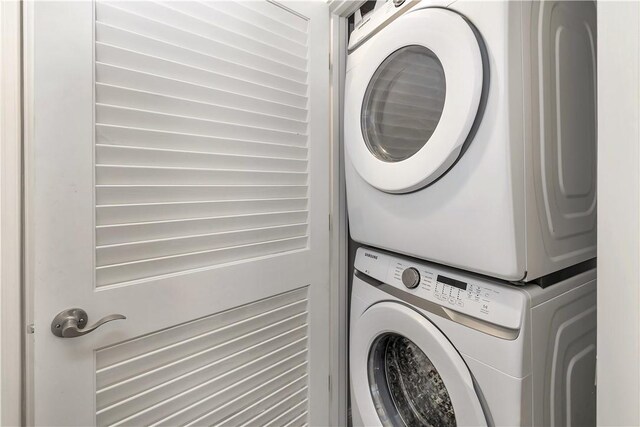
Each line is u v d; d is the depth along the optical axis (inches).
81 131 27.1
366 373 42.6
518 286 27.4
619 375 17.3
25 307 26.2
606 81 17.6
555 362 28.6
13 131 25.1
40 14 25.0
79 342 27.6
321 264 49.7
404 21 33.5
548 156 28.5
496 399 26.6
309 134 47.1
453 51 27.5
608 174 17.6
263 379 42.9
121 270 30.1
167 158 32.7
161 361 33.4
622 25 16.9
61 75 26.0
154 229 32.1
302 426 48.1
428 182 31.0
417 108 34.1
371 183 36.9
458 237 29.0
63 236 26.5
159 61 31.9
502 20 25.0
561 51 30.1
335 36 50.7
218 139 36.7
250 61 39.7
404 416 41.6
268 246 42.8
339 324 53.7
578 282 31.7
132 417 31.2
